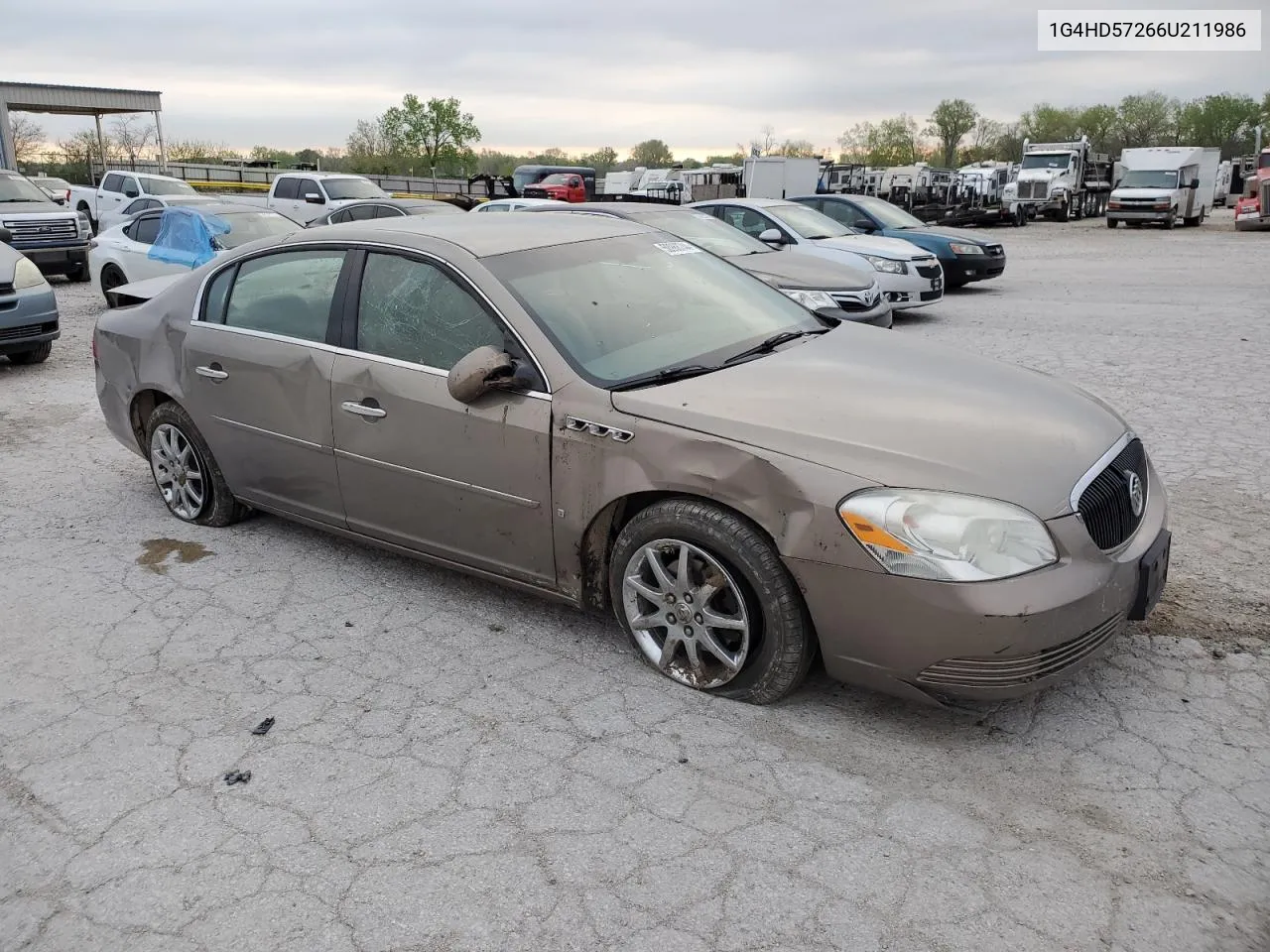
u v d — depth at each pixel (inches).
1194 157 1310.3
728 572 128.5
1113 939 93.3
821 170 1413.6
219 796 118.1
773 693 130.6
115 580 179.6
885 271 456.1
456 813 113.9
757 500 122.5
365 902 100.8
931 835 108.0
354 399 160.2
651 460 130.4
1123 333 418.3
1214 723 127.0
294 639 156.6
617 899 100.0
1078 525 118.0
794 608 124.6
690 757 123.1
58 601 171.5
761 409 130.3
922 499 115.7
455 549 157.3
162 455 205.3
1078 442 128.7
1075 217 1594.5
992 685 115.9
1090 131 3695.9
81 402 318.0
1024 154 1520.7
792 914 97.3
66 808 117.0
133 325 203.8
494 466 145.5
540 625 159.5
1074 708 131.2
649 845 107.7
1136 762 119.6
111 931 98.7
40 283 365.1
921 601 114.6
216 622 162.7
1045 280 655.1
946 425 127.2
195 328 188.5
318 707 136.8
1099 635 120.0
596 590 146.7
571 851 107.2
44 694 141.9
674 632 137.5
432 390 150.9
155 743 129.3
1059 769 118.9
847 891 100.3
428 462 153.3
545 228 173.9
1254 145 3432.6
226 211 485.7
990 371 152.3
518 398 142.6
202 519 203.6
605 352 145.3
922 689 120.0
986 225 1365.7
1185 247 949.8
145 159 1929.1
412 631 158.4
